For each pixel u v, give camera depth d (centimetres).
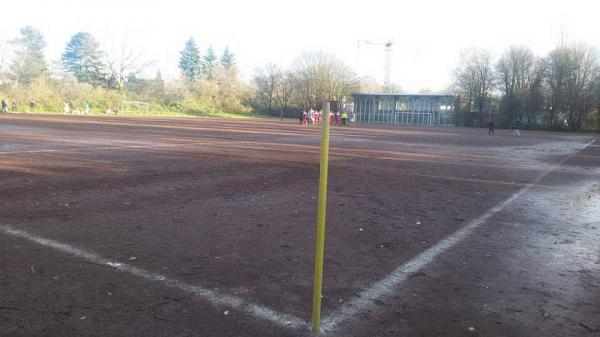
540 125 7562
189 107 8238
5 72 7500
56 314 388
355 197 989
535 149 2822
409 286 480
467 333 379
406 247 624
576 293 475
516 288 484
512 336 376
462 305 435
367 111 8819
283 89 9088
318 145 2464
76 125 3512
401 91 11912
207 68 12394
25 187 968
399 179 1298
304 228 705
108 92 7562
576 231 749
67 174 1164
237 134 3153
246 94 9050
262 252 576
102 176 1148
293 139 2850
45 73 7662
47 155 1555
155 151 1811
